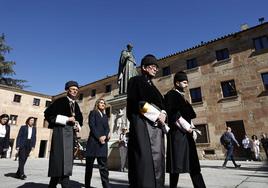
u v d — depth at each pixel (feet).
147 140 6.70
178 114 9.38
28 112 107.55
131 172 6.54
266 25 57.52
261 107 53.98
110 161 24.36
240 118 56.54
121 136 23.38
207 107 62.95
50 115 10.24
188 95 67.77
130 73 29.35
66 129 10.28
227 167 29.86
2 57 109.09
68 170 9.68
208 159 58.90
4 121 19.42
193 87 67.26
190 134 9.71
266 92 53.98
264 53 56.54
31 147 18.61
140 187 6.09
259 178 16.53
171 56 74.43
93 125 13.58
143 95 7.14
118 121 26.07
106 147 13.30
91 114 14.12
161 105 7.57
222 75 62.44
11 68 109.91
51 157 9.80
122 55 30.42
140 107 6.98
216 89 62.69
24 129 18.65
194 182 9.21
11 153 96.22
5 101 100.78
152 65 7.99
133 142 6.80
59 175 9.48
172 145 9.39
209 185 13.30
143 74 8.03
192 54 70.54
